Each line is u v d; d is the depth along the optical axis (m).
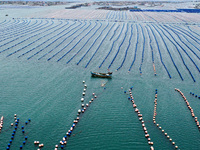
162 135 23.42
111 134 23.30
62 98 29.25
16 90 30.66
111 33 61.78
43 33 60.31
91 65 39.72
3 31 60.56
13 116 25.33
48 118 25.30
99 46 50.34
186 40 56.84
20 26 66.94
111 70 37.88
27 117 25.25
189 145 22.17
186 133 23.72
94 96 30.05
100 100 29.20
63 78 34.56
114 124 24.80
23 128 23.58
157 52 47.47
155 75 36.41
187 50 49.19
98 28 67.19
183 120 25.70
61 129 23.72
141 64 40.72
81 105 27.97
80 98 29.45
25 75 35.16
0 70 36.56
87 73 36.53
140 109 27.50
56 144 21.75
